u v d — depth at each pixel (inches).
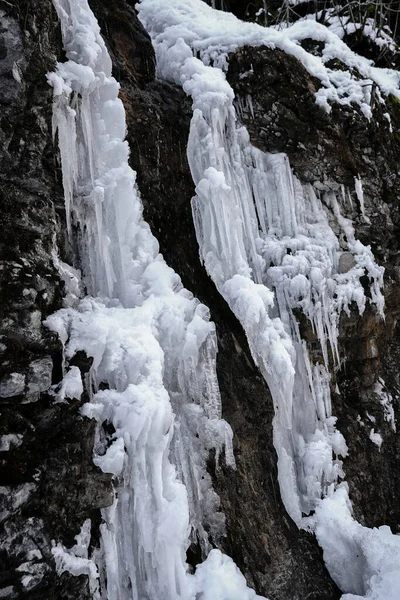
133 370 115.0
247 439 158.9
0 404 94.7
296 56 211.9
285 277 186.9
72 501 100.0
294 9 378.6
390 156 243.9
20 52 111.1
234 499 144.7
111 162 140.3
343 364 215.8
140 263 141.8
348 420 208.5
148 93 176.6
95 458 104.7
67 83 124.4
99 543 105.2
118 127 142.3
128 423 108.5
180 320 136.0
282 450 168.9
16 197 107.9
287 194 202.1
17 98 110.4
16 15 111.1
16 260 103.4
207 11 216.7
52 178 120.1
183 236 171.2
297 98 205.6
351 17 338.0
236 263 172.9
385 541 164.2
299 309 188.1
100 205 130.0
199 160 178.1
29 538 91.7
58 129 121.0
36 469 96.5
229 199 175.2
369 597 149.4
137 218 145.4
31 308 102.7
